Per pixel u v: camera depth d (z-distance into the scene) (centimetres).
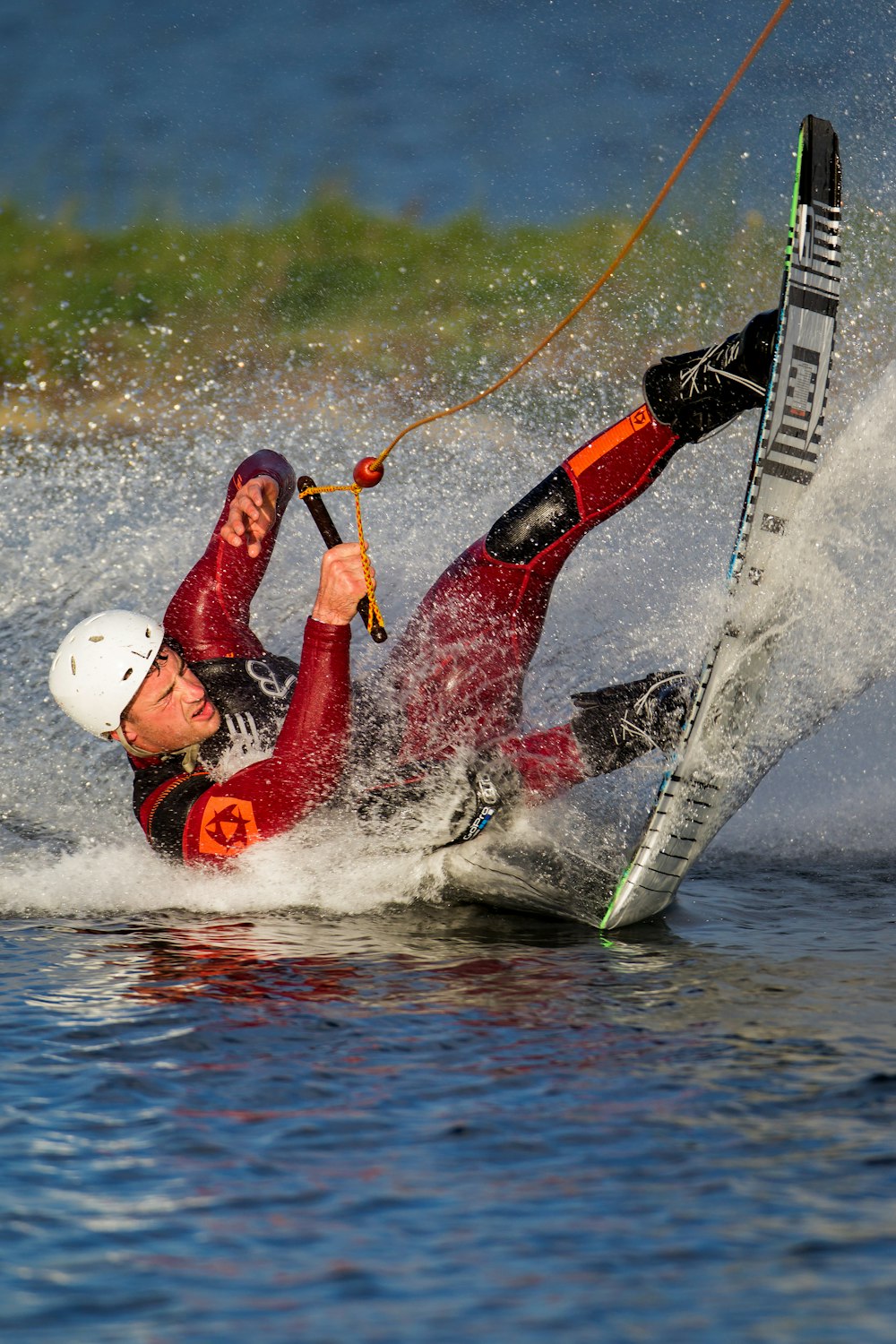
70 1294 770
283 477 1825
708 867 1723
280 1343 723
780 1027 1138
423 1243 815
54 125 6366
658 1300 754
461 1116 979
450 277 4550
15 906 1568
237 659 1677
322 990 1255
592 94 6134
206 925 1495
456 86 6450
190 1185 886
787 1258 792
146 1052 1102
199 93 6750
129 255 4812
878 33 5191
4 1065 1077
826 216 1561
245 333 4300
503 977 1292
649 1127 955
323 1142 941
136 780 1634
